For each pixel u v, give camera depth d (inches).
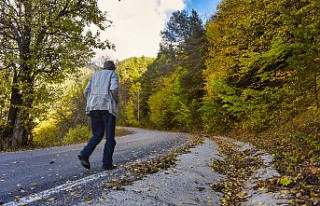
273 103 383.2
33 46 457.7
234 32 394.6
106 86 189.3
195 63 1197.1
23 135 494.0
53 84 513.3
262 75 400.5
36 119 510.0
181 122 1485.0
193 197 149.6
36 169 200.2
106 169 191.0
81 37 512.7
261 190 164.6
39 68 486.6
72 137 802.2
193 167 223.9
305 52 234.5
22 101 494.3
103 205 114.8
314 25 230.8
